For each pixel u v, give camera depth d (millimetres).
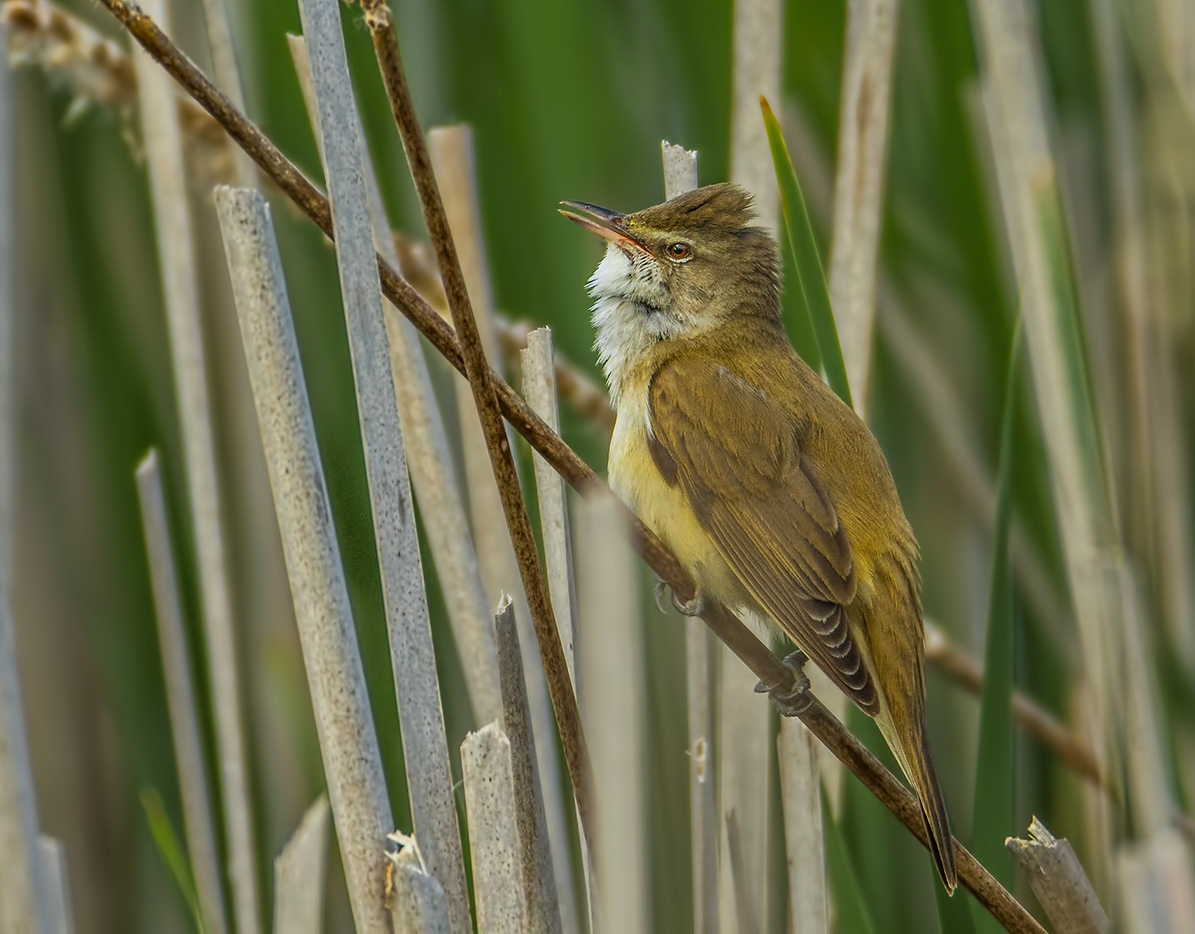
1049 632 10406
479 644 7684
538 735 7461
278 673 10125
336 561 6109
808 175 10992
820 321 6973
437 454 7777
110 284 10773
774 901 8992
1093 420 8883
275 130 10281
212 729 10055
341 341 9906
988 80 9211
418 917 5719
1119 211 10539
